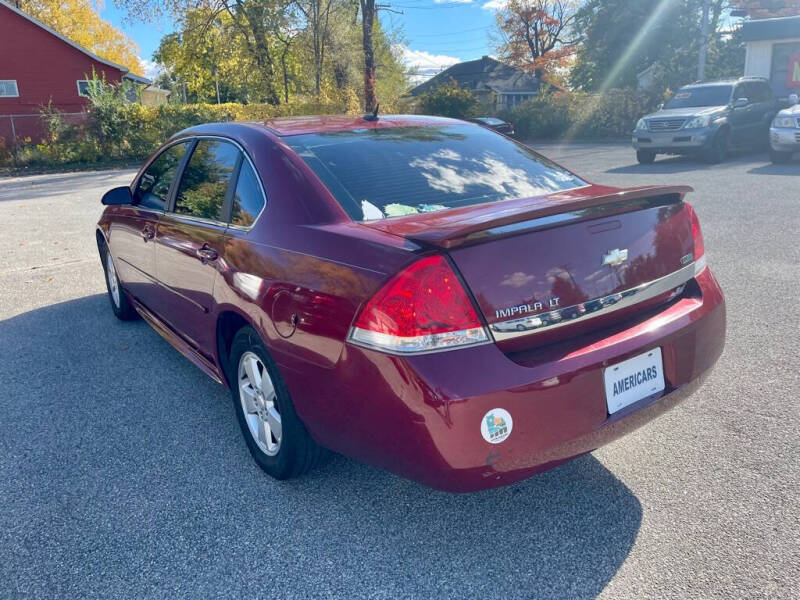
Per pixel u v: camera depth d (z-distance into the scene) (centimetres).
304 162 299
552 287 233
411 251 223
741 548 246
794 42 2259
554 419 228
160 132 2706
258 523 276
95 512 288
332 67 3438
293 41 3369
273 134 330
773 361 414
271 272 275
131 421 377
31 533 275
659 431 337
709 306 282
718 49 3966
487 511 278
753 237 750
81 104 3316
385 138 335
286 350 265
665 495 282
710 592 224
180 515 283
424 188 293
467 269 220
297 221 278
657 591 226
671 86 2767
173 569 249
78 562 255
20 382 438
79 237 961
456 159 324
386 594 232
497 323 222
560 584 233
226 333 338
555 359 230
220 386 424
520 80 5756
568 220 236
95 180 1966
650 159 1633
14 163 2558
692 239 289
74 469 325
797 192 1047
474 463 220
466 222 232
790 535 252
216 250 323
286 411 280
